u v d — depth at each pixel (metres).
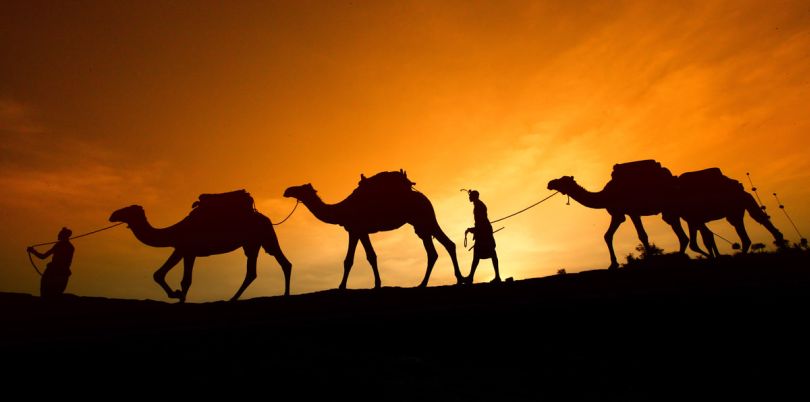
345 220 12.42
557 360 5.83
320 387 5.07
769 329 5.88
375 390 5.01
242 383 5.14
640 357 5.75
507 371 5.57
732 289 6.66
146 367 5.52
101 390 4.93
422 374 5.51
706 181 13.43
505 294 8.01
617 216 12.64
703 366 5.32
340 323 6.97
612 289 7.47
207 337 6.52
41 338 6.37
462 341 6.51
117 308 8.84
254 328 6.84
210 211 12.59
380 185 12.72
